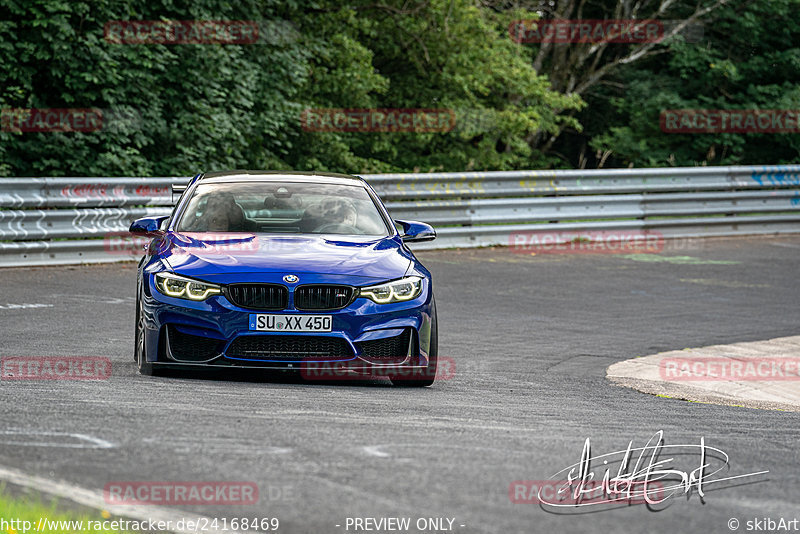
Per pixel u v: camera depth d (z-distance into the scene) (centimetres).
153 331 1800
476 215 4550
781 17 8212
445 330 2742
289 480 1078
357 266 1850
